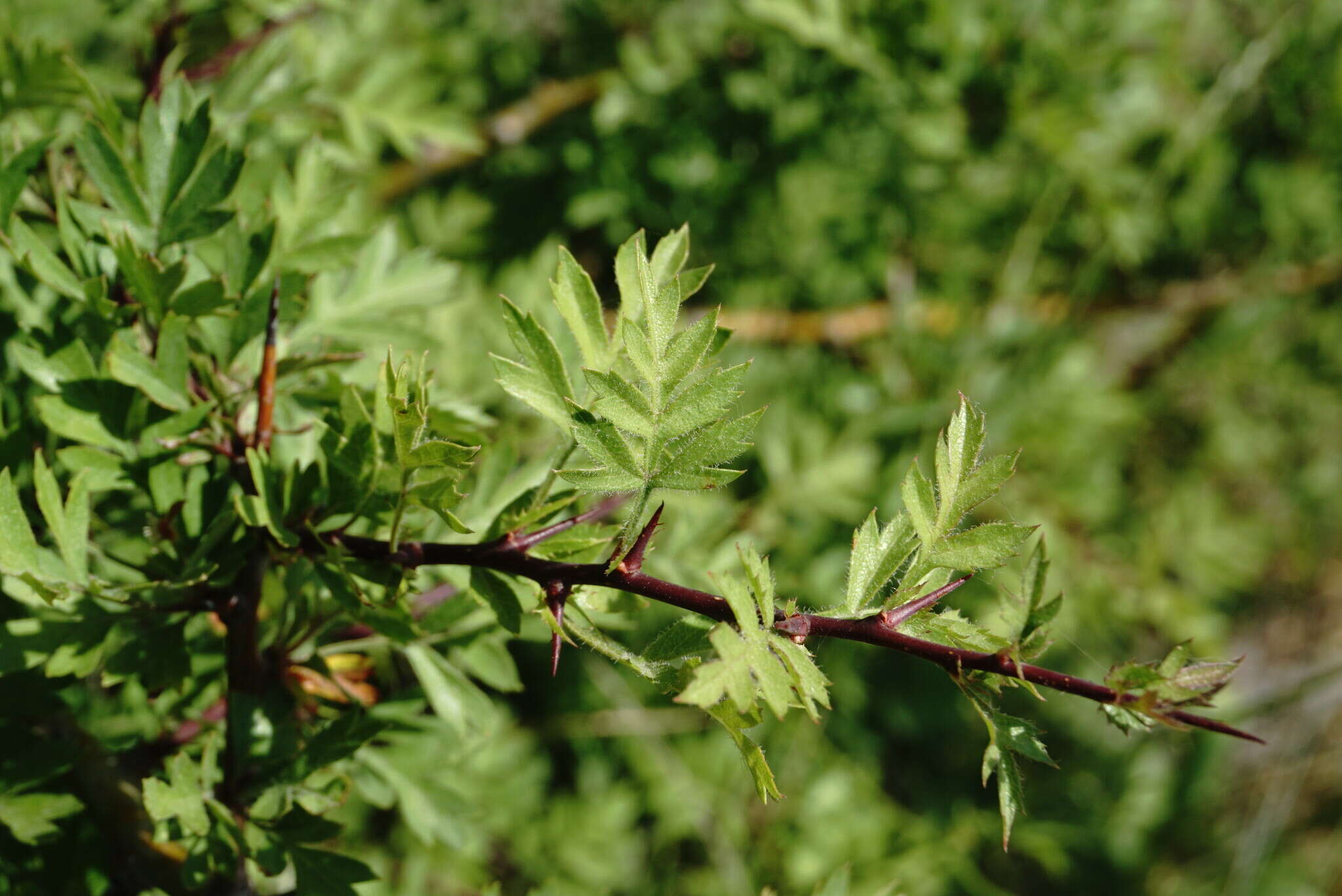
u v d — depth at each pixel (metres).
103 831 1.61
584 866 3.27
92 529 1.65
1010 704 4.36
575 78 3.71
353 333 1.71
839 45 3.00
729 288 3.59
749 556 1.01
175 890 1.58
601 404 1.05
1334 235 4.00
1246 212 3.96
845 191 3.53
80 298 1.37
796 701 1.02
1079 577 3.70
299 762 1.38
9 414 1.56
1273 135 3.91
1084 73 3.31
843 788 3.60
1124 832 4.72
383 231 1.84
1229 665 1.02
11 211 1.39
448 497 1.13
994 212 3.76
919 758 4.21
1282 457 4.55
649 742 3.49
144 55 2.17
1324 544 4.91
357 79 2.71
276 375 1.42
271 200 1.61
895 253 3.71
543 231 3.68
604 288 3.66
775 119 3.41
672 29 3.42
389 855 2.80
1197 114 3.65
